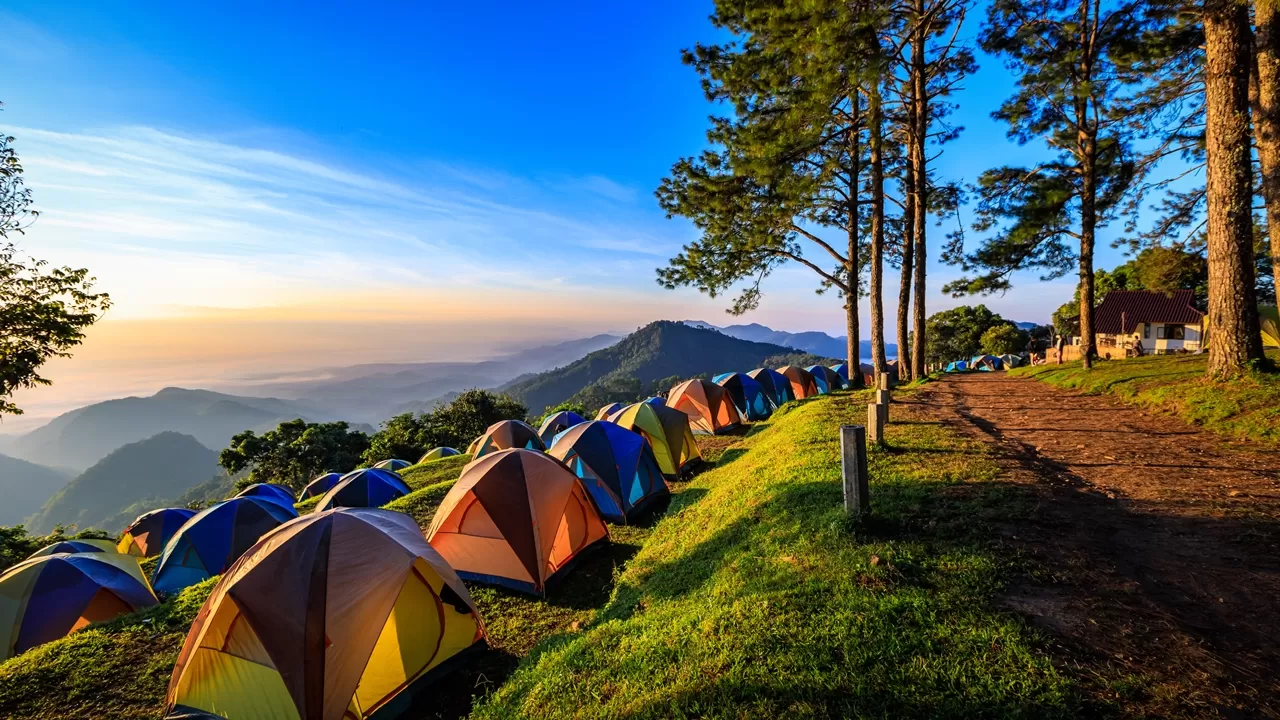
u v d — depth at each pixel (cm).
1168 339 3756
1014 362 4812
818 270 2247
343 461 4538
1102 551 491
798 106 1512
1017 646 356
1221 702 300
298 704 502
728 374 2278
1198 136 1717
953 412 1295
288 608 530
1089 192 1672
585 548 898
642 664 440
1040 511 591
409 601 591
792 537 610
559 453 1162
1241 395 930
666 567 732
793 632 411
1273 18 1031
